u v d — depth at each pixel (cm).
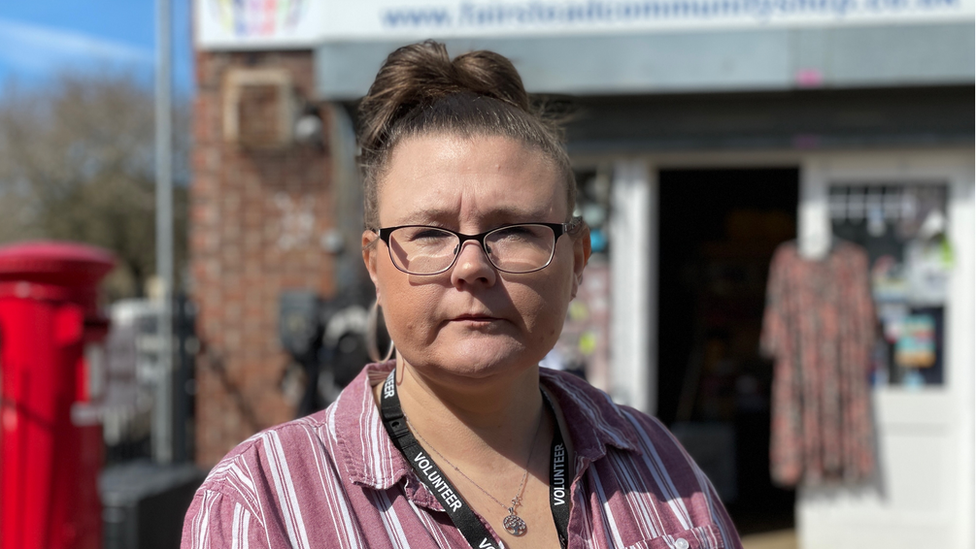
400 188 109
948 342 423
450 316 104
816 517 426
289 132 433
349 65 411
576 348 435
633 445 125
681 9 397
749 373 595
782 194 606
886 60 388
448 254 105
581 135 418
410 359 108
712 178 612
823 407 415
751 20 394
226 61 447
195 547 100
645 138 416
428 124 111
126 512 321
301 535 100
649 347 436
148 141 1502
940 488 420
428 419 116
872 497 423
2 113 1520
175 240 1355
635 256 429
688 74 397
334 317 409
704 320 607
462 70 123
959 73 384
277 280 447
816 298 418
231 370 448
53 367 284
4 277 282
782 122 409
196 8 443
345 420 114
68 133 1494
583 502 115
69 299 287
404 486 107
